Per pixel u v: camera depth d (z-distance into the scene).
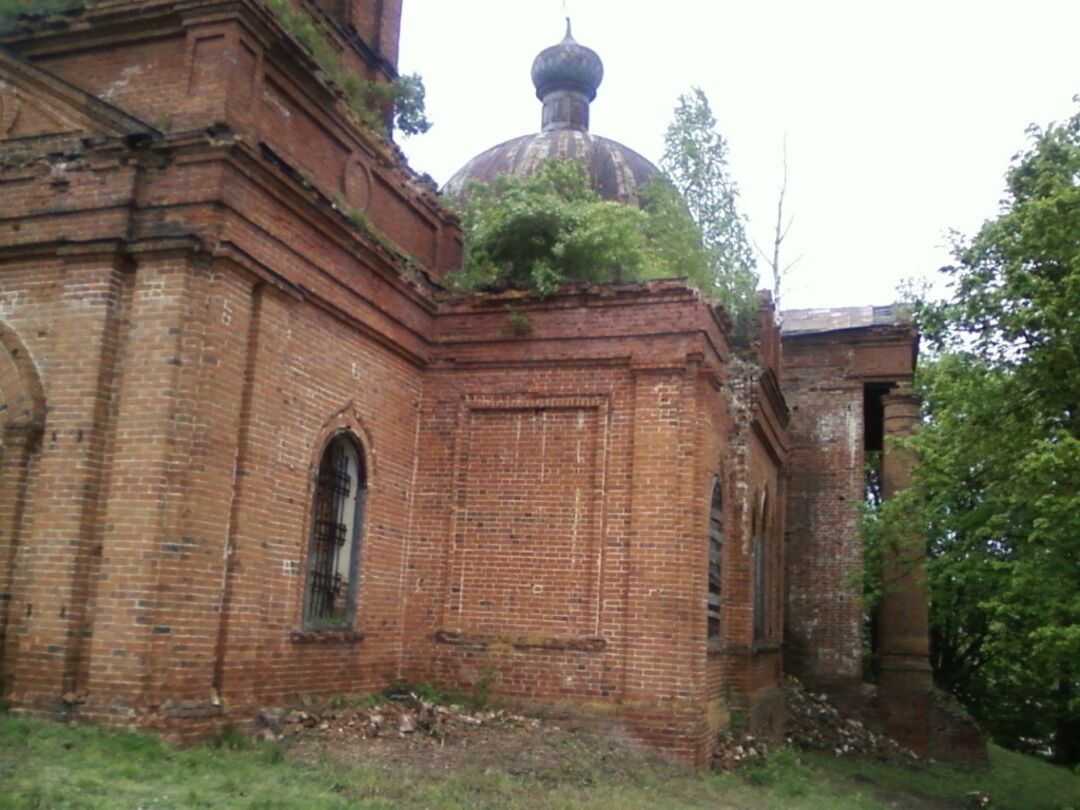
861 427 22.41
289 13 12.86
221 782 7.84
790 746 17.59
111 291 9.81
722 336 15.02
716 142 19.97
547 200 15.05
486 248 15.02
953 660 31.47
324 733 10.33
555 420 13.64
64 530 9.44
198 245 9.68
